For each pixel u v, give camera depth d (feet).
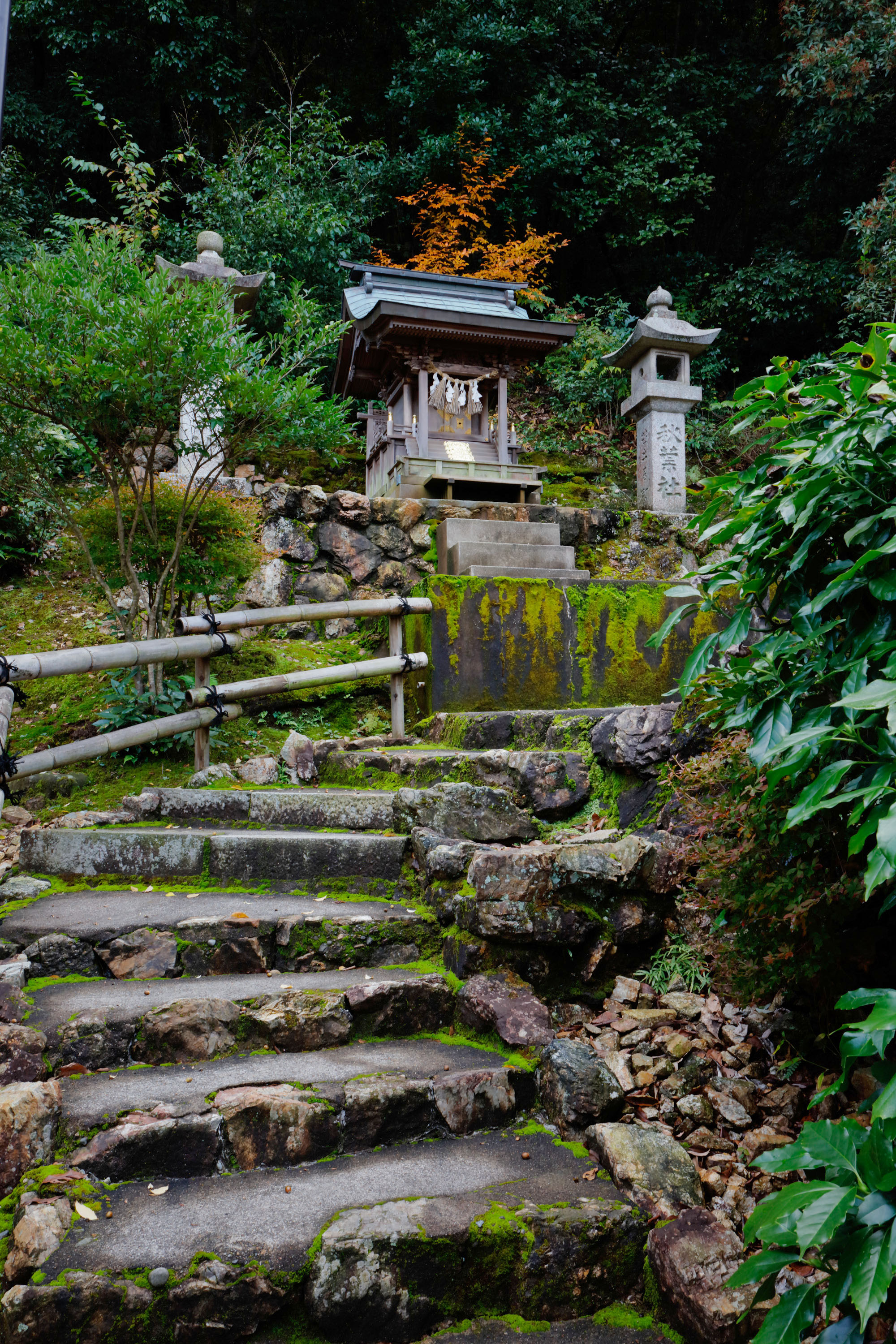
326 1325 5.16
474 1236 5.57
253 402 13.19
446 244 37.91
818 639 5.91
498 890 8.53
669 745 10.27
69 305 12.08
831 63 34.83
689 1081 7.37
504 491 21.48
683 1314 5.32
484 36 41.14
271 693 13.23
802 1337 5.15
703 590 6.92
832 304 40.04
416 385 22.59
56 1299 4.84
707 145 46.60
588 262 49.21
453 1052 7.58
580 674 15.38
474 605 14.97
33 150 39.09
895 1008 3.91
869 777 5.18
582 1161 6.45
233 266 32.17
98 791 12.48
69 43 37.45
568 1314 5.57
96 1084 6.66
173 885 10.05
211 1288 5.01
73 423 12.69
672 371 27.14
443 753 12.05
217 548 14.40
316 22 47.50
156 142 43.93
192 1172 6.05
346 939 8.70
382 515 18.80
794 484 6.01
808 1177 5.70
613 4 50.80
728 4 52.49
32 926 8.50
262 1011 7.57
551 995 8.49
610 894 8.78
